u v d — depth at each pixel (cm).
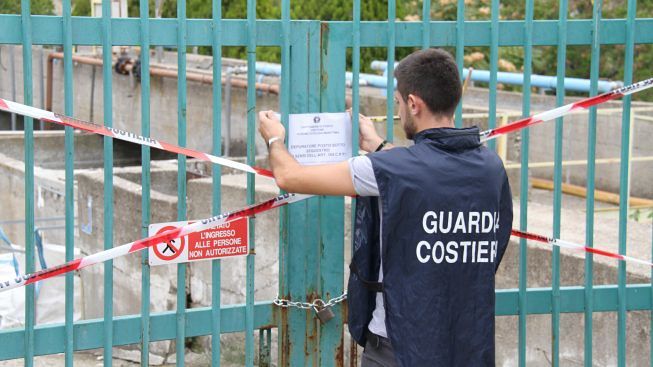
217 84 382
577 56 1430
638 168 1249
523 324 432
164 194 832
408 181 330
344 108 402
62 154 1473
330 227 408
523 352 433
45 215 1044
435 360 334
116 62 1694
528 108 417
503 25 412
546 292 435
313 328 414
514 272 602
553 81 1034
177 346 393
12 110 341
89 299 840
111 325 379
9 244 927
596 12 419
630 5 421
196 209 750
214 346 398
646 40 426
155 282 766
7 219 1148
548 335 586
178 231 379
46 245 857
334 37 396
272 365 686
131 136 367
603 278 556
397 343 334
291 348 414
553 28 417
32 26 354
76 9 1866
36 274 359
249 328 404
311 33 393
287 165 351
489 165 340
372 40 401
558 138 419
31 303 366
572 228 694
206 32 379
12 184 1137
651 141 1237
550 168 1344
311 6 1407
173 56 1812
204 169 976
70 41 358
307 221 406
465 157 338
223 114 1411
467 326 339
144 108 372
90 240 837
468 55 1358
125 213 779
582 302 440
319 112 399
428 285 333
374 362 355
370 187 335
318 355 416
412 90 339
